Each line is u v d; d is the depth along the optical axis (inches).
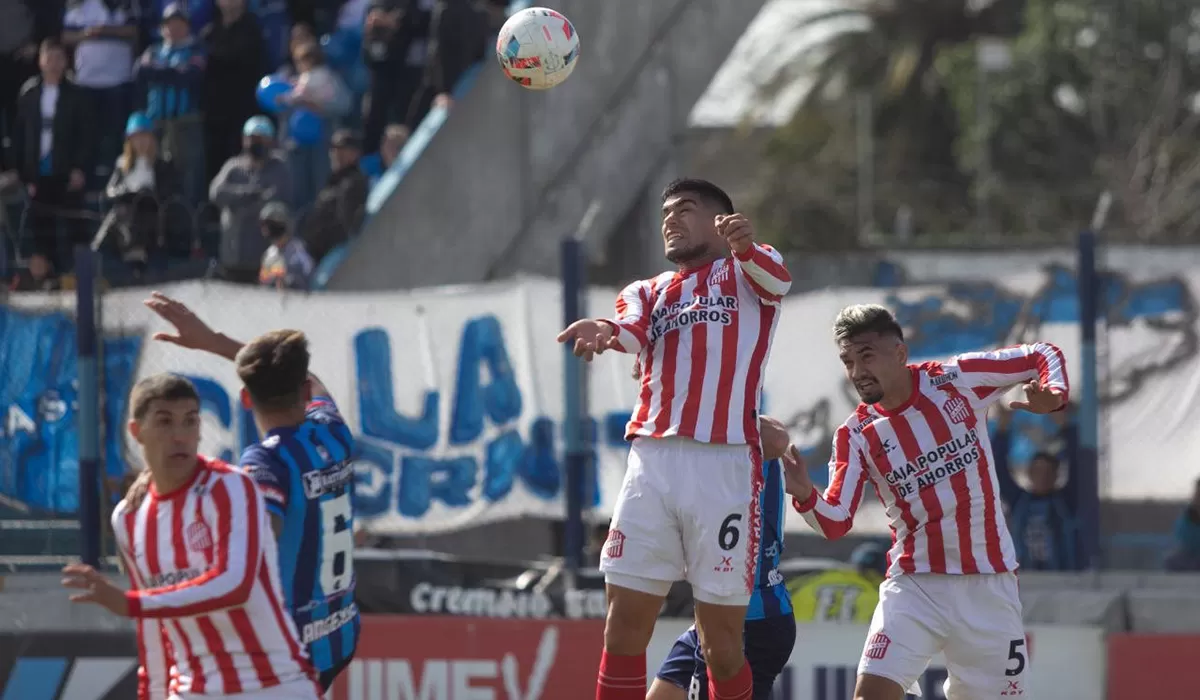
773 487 960.3
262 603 711.1
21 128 1707.7
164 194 1588.3
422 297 1332.4
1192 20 4330.7
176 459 705.6
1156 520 1368.1
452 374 1327.5
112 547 1267.2
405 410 1321.4
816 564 1300.4
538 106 1798.7
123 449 1269.7
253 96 1827.0
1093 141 4320.9
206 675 708.7
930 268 1889.8
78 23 1876.2
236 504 704.4
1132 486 1336.1
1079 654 1295.5
